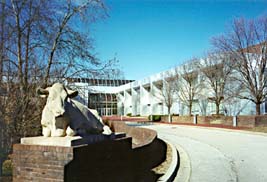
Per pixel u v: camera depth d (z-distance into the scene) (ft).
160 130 92.38
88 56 55.06
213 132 82.17
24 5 41.39
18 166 15.84
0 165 26.43
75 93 17.89
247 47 97.19
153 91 184.75
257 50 96.37
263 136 69.56
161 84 174.60
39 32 45.98
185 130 91.45
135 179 21.86
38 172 15.15
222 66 108.99
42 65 42.68
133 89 223.10
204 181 26.94
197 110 143.43
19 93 32.68
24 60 38.14
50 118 16.85
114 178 18.30
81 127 18.08
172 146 47.83
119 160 19.12
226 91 106.83
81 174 15.17
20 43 38.68
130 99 236.63
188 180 27.30
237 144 54.49
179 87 144.15
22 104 32.14
